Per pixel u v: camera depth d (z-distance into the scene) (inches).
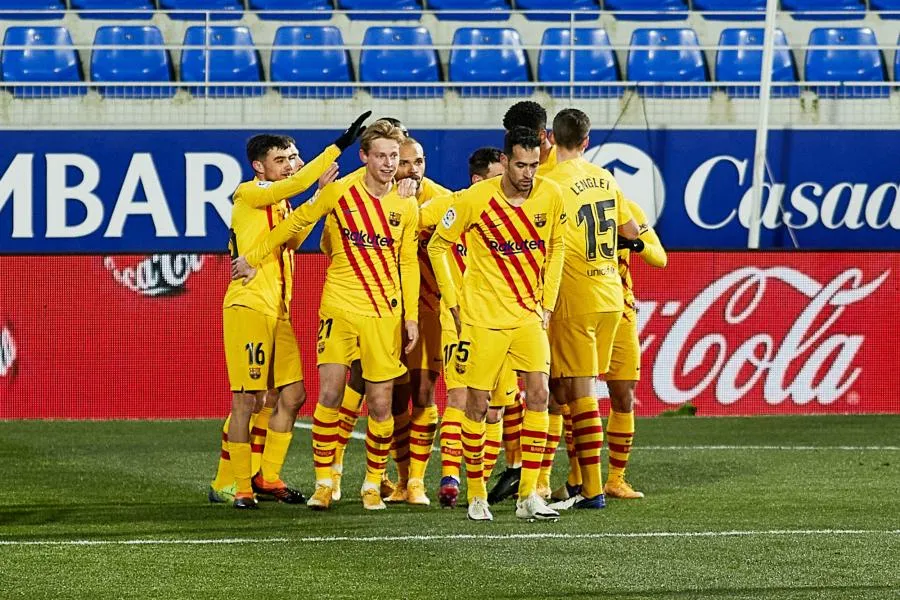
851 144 1873.8
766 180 1867.6
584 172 1026.7
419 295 1069.1
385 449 1023.6
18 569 792.9
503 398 1053.8
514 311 953.5
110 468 1245.1
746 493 1103.6
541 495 1089.4
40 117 1862.7
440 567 799.1
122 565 804.0
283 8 2167.8
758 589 741.3
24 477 1190.9
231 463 1042.7
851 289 1651.1
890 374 1658.5
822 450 1364.4
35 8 2139.5
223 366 1614.2
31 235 1815.9
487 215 948.0
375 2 2182.6
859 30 2167.8
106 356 1605.6
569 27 2146.9
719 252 1636.3
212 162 1829.5
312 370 1616.6
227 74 2068.2
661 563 810.8
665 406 1641.2
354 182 993.5
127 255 1606.8
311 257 1601.9
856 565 804.6
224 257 1615.4
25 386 1600.6
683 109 1893.5
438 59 2132.1
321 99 1876.2
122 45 1888.5
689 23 2150.6
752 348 1643.7
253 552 844.0
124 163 1822.1
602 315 1019.9
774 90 1962.4
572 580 764.0
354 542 876.6
